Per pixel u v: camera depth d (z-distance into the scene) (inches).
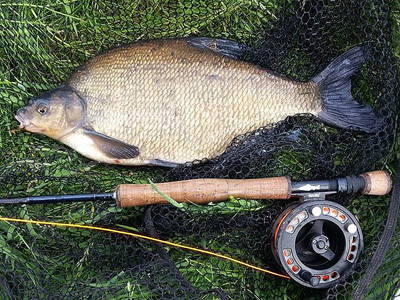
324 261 15.6
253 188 15.8
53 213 17.0
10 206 16.5
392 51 16.8
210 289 15.7
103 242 17.0
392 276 15.7
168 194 15.8
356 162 17.1
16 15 17.8
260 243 17.1
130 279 15.9
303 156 17.4
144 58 17.5
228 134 17.4
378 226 16.7
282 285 16.9
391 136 16.9
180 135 17.4
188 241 16.8
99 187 17.6
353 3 17.4
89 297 15.5
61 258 16.8
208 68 17.4
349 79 17.6
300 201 15.8
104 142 17.5
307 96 17.5
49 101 17.3
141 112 17.4
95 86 17.6
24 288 15.6
